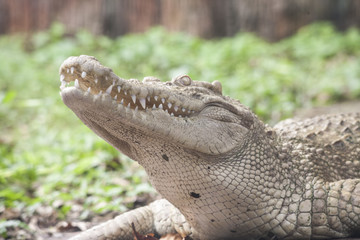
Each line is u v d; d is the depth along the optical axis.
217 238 6.75
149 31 27.30
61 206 9.91
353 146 7.98
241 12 28.73
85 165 11.46
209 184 6.23
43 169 11.74
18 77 21.45
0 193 10.03
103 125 5.95
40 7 28.36
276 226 6.46
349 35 26.56
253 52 23.88
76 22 27.95
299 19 28.95
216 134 6.19
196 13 28.09
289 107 16.12
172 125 5.93
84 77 5.56
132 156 6.66
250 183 6.33
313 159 7.09
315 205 6.48
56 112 17.77
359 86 18.69
